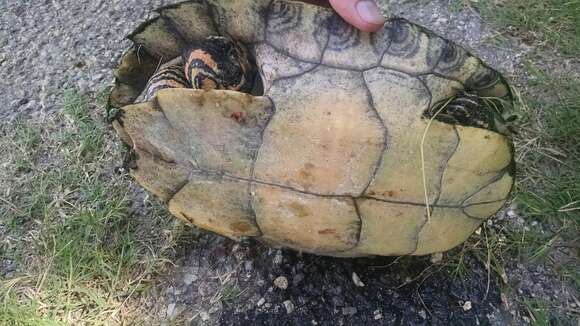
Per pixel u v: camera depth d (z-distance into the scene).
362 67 0.25
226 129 0.26
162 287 0.32
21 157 0.37
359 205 0.25
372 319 0.29
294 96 0.25
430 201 0.25
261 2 0.26
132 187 0.35
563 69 0.38
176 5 0.29
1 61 0.43
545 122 0.35
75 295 0.32
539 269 0.31
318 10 0.26
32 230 0.34
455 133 0.24
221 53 0.29
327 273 0.31
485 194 0.26
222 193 0.27
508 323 0.29
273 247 0.32
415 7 0.42
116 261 0.32
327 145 0.25
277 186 0.26
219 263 0.32
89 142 0.37
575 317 0.29
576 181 0.33
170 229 0.33
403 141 0.25
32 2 0.47
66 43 0.43
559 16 0.40
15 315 0.30
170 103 0.26
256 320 0.30
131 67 0.32
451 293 0.30
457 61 0.25
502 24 0.40
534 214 0.32
